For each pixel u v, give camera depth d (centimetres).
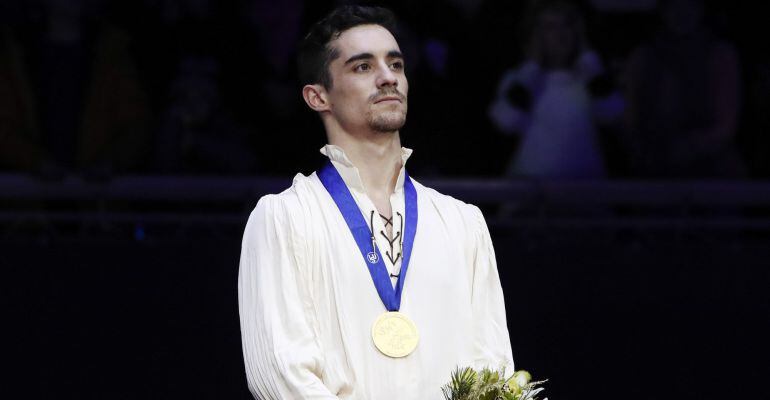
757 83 2359
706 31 2331
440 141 2264
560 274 1980
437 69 2272
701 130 2311
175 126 2209
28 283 1894
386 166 1215
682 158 2305
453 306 1181
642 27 2375
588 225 2142
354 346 1148
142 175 2142
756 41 2388
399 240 1196
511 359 1204
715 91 2312
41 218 2048
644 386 1934
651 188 2184
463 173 2269
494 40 2291
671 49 2322
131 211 2227
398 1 2289
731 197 2194
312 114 2253
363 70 1202
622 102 2317
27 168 2172
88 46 2211
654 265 1992
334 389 1141
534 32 2295
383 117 1193
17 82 2181
